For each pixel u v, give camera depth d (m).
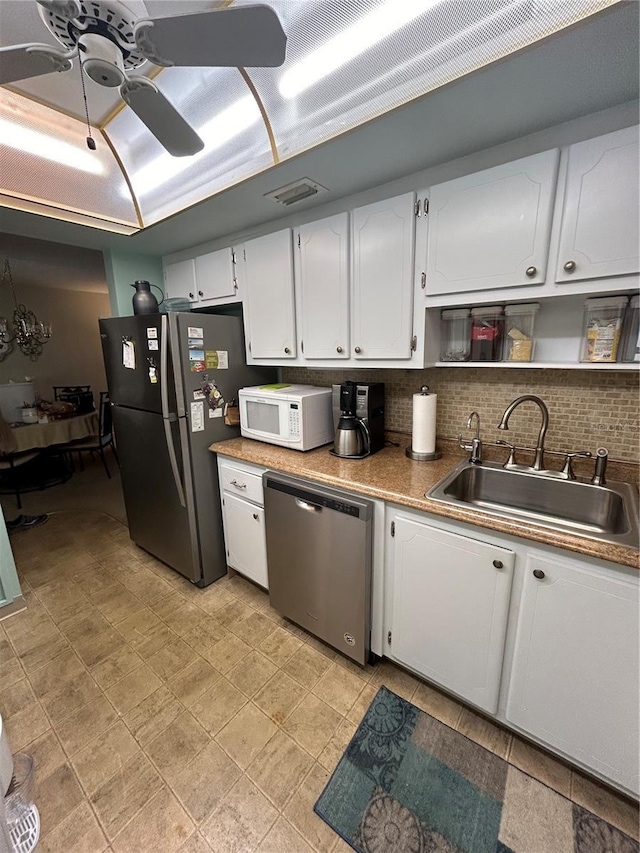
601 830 1.08
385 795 1.18
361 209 1.61
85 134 1.64
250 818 1.12
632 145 1.04
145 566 2.46
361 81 1.10
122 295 2.59
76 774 1.25
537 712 1.21
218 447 2.07
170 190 1.83
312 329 1.89
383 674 1.62
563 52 0.89
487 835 1.08
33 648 1.78
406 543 1.39
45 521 3.15
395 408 2.06
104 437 4.25
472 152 1.35
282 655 1.72
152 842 1.07
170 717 1.44
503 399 1.69
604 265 1.13
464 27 0.91
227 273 2.26
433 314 1.58
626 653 1.02
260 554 2.01
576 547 1.02
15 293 5.00
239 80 1.25
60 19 0.78
